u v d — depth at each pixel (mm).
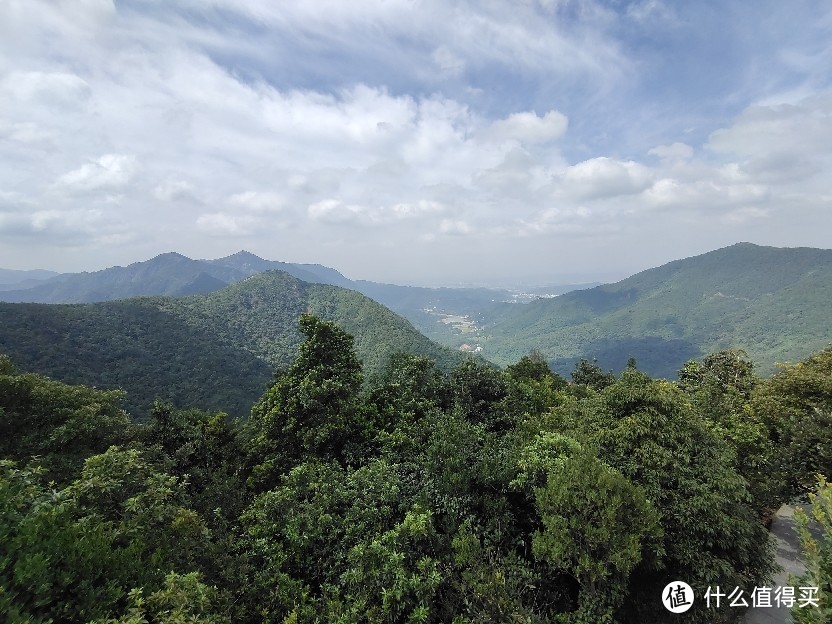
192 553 7676
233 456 16203
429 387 17516
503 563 7820
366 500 9609
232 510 12305
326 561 8570
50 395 13750
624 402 10016
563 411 14906
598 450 9422
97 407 14227
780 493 12000
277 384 15398
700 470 8703
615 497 7074
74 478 11648
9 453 12000
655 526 7488
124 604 5598
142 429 15477
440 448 10547
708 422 12750
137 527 7176
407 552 7859
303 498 10125
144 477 9672
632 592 8398
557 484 7633
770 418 14773
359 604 6922
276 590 7609
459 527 8328
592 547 7035
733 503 8461
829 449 11469
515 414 16734
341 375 15445
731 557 8383
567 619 7207
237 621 7125
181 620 5145
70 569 5137
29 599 4637
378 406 16438
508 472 9414
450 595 7402
